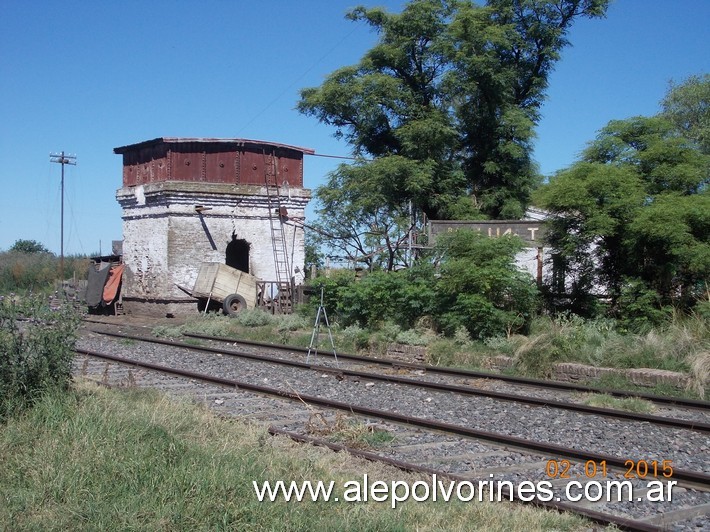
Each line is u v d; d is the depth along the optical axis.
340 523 6.01
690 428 10.11
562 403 11.51
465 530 6.13
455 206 32.00
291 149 32.75
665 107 37.81
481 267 18.69
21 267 49.91
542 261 20.59
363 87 32.59
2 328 8.88
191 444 7.71
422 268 21.20
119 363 16.05
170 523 5.76
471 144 34.62
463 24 31.81
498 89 32.69
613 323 17.64
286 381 14.02
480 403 12.04
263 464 7.37
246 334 23.80
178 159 30.67
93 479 6.56
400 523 6.13
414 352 18.55
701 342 14.96
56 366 9.05
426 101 33.88
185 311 30.19
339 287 23.72
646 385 13.98
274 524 5.87
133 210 32.59
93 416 8.08
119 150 33.53
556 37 33.66
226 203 31.27
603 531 6.16
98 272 33.88
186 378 13.95
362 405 11.87
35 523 5.75
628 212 17.81
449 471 7.88
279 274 32.19
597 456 8.13
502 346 17.30
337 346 20.48
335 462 8.01
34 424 7.95
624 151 19.64
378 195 31.11
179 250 30.39
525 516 6.41
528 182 33.91
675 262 17.41
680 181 18.64
